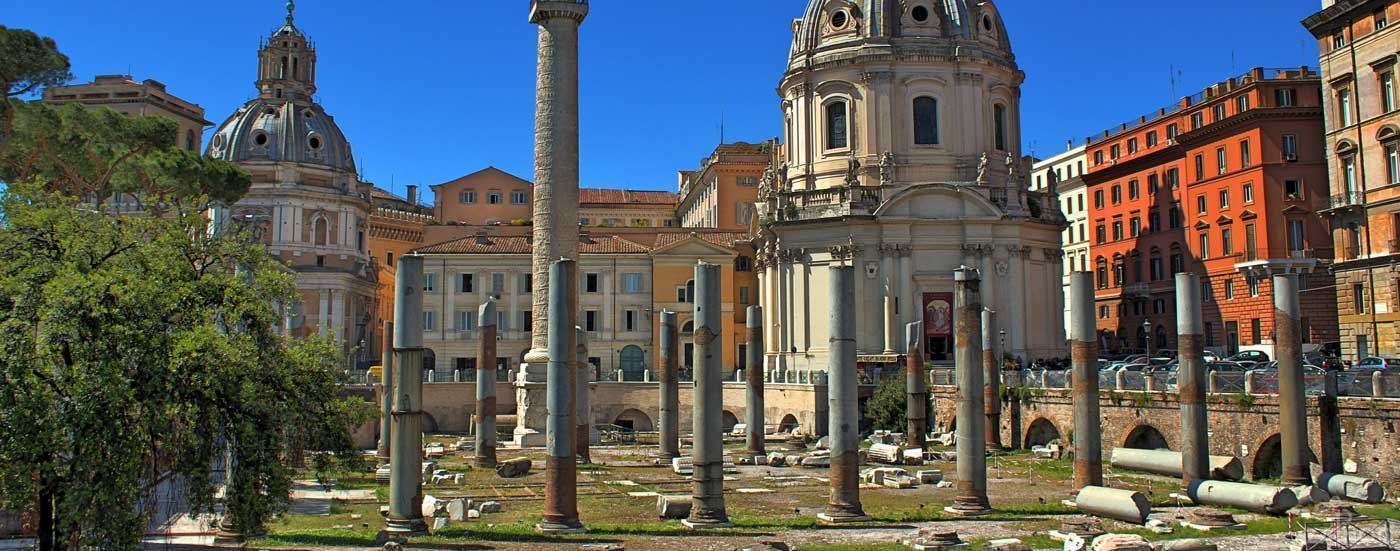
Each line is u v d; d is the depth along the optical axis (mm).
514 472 46969
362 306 109375
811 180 83812
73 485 21953
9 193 24812
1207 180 86375
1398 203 60000
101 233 25125
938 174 81500
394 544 26766
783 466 51781
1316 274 77188
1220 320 84500
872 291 78688
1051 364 77750
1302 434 38062
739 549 26859
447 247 95375
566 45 53438
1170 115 93312
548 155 53625
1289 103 81188
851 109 82562
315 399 27219
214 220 49062
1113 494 33406
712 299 33594
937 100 82125
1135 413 49688
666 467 50312
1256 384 43781
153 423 22906
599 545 28078
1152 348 93438
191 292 24875
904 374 69062
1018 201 80750
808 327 80750
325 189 106125
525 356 58750
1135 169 96875
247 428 24641
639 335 93688
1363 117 62562
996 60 83812
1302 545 27047
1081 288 37656
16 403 22031
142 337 22984
